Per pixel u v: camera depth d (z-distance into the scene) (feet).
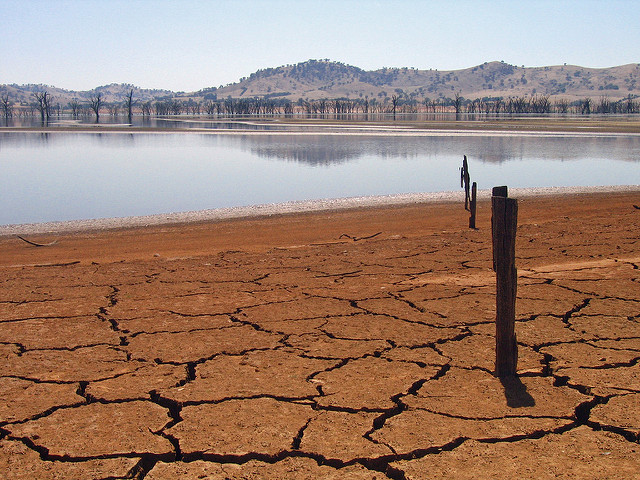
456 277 25.84
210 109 554.46
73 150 124.26
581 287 23.34
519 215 47.47
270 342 17.88
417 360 16.26
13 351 17.34
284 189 66.49
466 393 14.12
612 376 14.98
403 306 21.34
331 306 21.53
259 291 23.93
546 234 36.40
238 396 14.10
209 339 18.22
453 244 33.94
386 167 88.22
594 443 11.78
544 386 14.47
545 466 10.94
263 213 50.01
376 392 14.23
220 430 12.48
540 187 65.00
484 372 15.38
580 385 14.48
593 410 13.14
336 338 18.15
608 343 17.33
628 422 12.55
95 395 14.25
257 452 11.57
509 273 14.64
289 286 24.66
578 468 10.85
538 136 163.12
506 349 14.96
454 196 58.34
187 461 11.39
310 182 72.28
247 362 16.29
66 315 20.85
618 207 51.21
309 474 10.85
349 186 68.33
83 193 65.16
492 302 21.67
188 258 31.53
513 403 13.56
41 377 15.40
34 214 52.39
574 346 17.12
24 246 38.01
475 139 151.12
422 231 40.91
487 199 56.59
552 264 28.02
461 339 17.92
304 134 177.17
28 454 11.64
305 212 50.44
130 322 20.01
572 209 50.26
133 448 11.81
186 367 16.03
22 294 23.79
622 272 25.66
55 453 11.66
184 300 22.66
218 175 80.38
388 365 15.94
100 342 18.08
